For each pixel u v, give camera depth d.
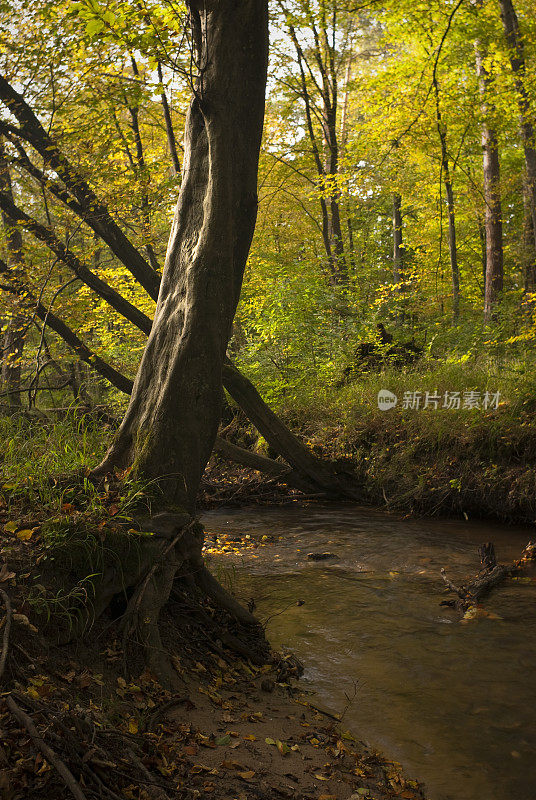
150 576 3.99
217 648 4.37
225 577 6.28
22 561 3.56
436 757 3.45
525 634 4.95
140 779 2.73
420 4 12.88
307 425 10.91
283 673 4.29
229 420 11.71
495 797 3.12
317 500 9.77
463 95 12.71
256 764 3.12
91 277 8.91
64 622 3.47
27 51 8.06
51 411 8.39
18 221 8.41
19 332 9.38
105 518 4.00
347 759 3.37
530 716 3.82
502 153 19.50
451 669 4.43
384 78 14.02
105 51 8.20
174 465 4.47
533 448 8.43
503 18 11.93
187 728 3.29
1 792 2.36
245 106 4.91
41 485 4.34
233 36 4.81
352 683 4.25
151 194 8.79
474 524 8.21
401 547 7.29
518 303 14.23
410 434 9.42
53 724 2.72
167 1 5.35
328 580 6.25
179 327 4.65
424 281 16.11
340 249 16.23
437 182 17.31
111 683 3.45
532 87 11.57
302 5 13.28
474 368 10.61
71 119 9.05
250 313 14.84
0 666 2.82
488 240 16.22
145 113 12.76
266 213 17.86
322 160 17.81
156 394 4.62
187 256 4.80
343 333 12.82
